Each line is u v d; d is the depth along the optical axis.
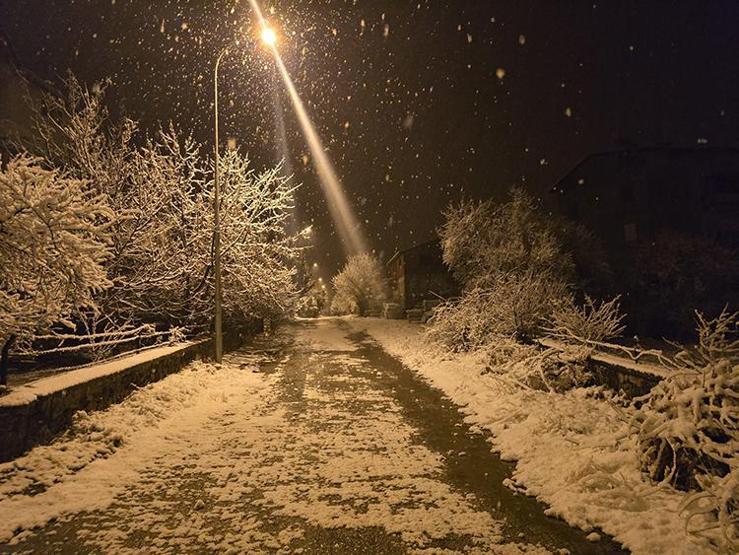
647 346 17.48
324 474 5.53
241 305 17.23
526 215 22.34
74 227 7.64
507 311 14.09
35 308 7.99
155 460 6.04
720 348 5.08
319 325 36.03
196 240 15.79
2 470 5.38
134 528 4.25
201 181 16.19
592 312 11.19
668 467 4.77
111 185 14.31
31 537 4.11
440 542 3.96
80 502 4.77
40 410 6.13
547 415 6.99
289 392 10.58
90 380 7.32
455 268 23.97
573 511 4.39
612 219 31.59
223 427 7.61
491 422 7.71
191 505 4.71
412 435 7.18
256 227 16.97
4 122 17.91
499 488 5.11
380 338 24.22
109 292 13.88
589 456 5.45
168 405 8.61
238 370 13.40
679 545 3.72
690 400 4.71
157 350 11.09
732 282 22.80
